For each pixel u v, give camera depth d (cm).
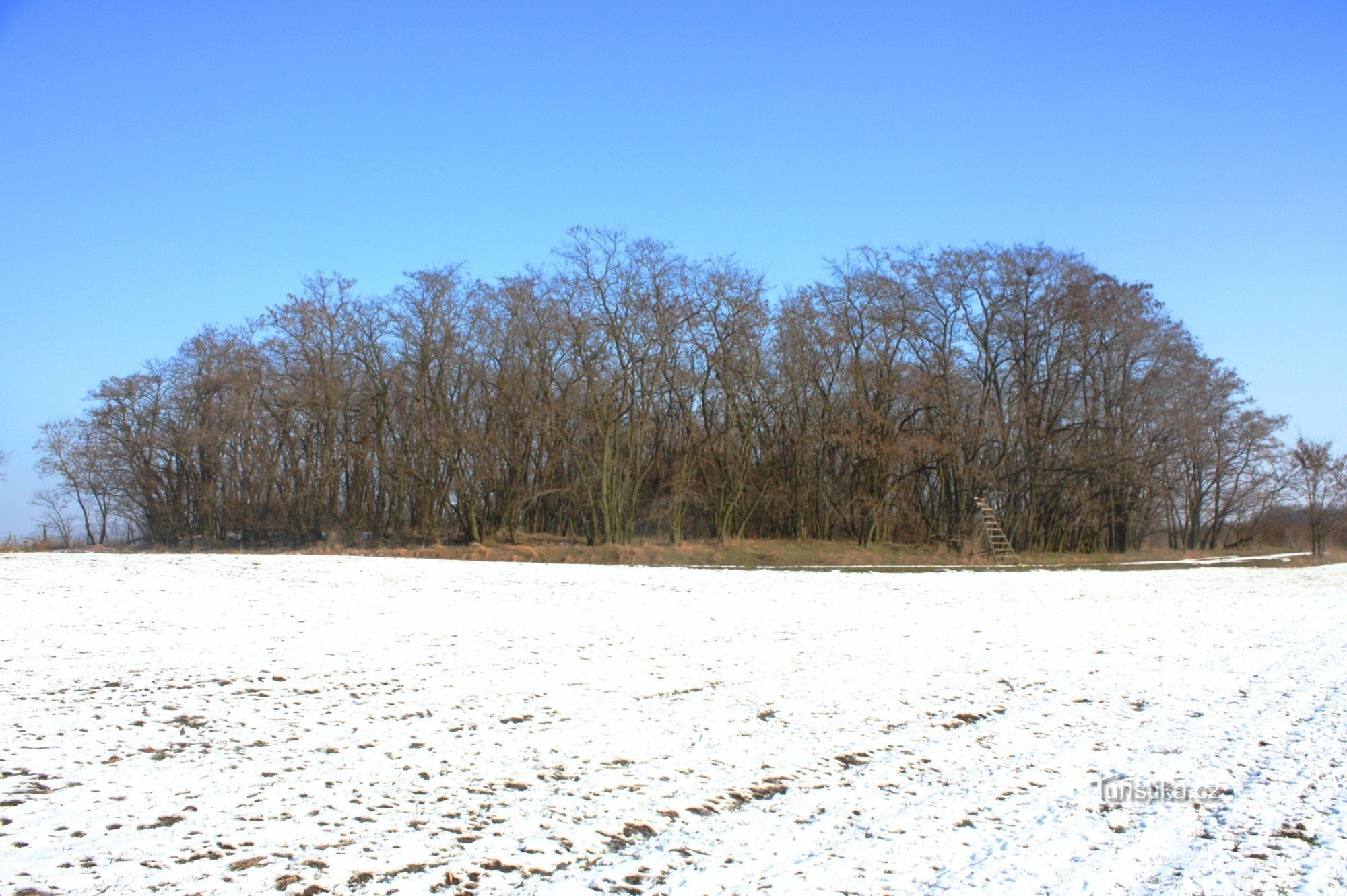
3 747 839
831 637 1702
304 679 1170
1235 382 6138
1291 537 7319
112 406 5488
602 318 4481
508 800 768
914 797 825
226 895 564
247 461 5322
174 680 1133
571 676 1256
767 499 5031
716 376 4750
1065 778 893
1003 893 626
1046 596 2634
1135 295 4934
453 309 4738
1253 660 1598
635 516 4781
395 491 4875
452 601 2014
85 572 2370
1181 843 730
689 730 1010
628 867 645
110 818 682
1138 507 5634
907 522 5144
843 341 4831
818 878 639
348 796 756
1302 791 866
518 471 4703
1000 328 4994
